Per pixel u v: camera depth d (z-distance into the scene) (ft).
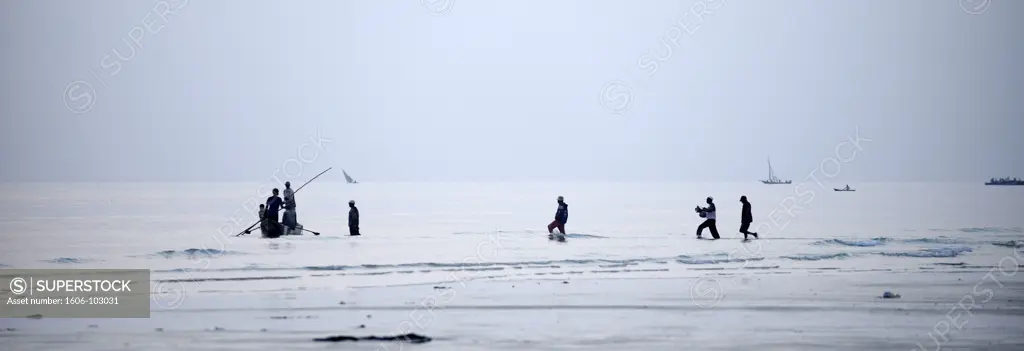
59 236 155.12
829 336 73.05
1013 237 152.25
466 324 77.61
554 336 73.00
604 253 128.26
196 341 71.31
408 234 161.17
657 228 178.29
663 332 74.59
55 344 70.59
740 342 70.90
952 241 144.46
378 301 88.22
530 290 94.58
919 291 93.35
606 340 71.61
